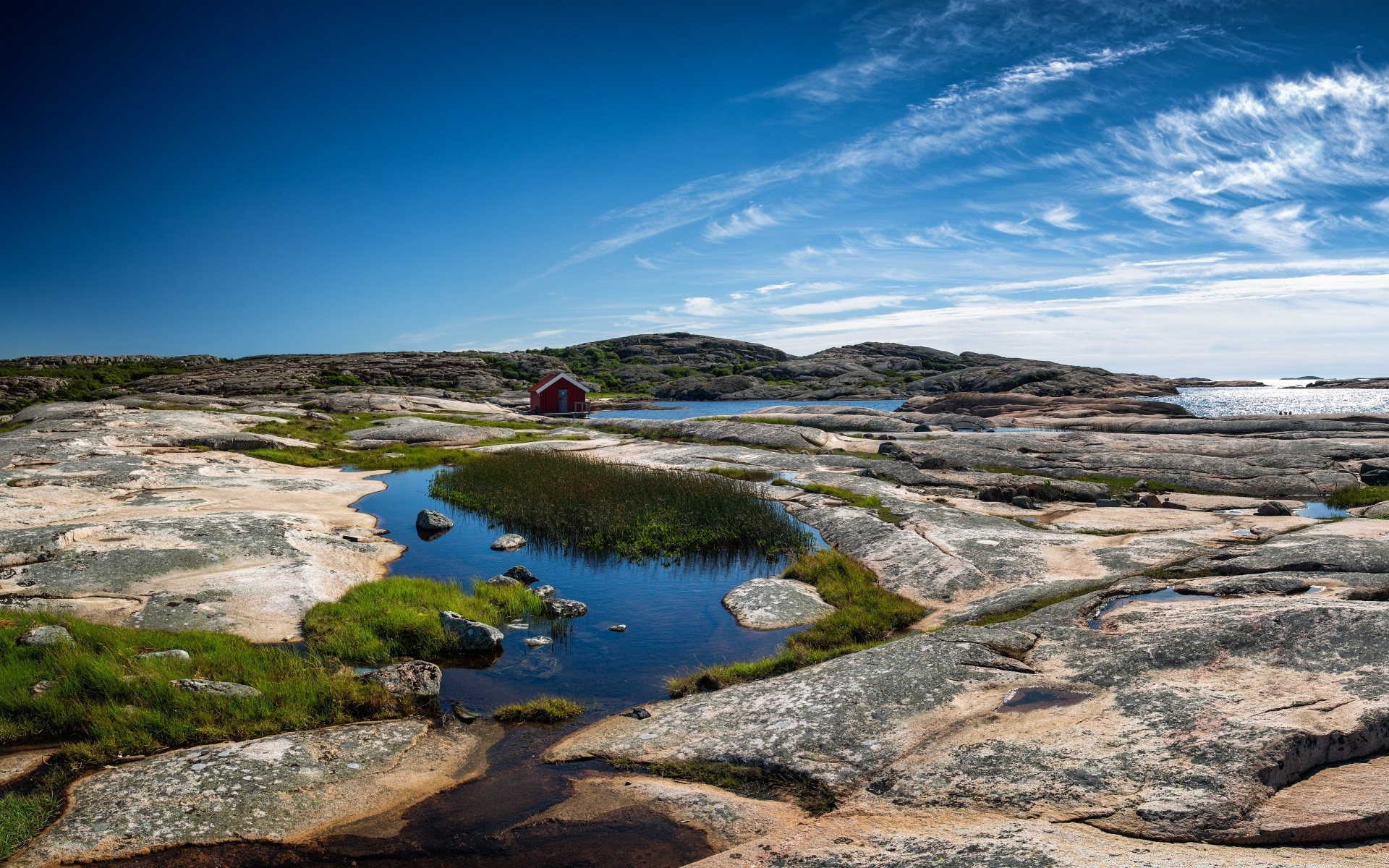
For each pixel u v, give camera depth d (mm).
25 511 22891
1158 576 16109
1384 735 8219
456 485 31797
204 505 25531
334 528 23922
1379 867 6270
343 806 9078
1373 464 30562
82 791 9078
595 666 13859
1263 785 7625
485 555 22156
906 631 15070
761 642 15062
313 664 12984
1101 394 115938
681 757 9922
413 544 23453
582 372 153625
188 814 8664
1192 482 31031
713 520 24234
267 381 94750
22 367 112062
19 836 8211
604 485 28953
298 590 16750
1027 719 9664
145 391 88000
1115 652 11188
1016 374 123688
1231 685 9664
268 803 8961
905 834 7496
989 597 16062
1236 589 14578
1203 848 6848
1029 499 26328
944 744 9297
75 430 39906
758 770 9422
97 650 12594
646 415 85250
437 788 9594
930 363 164250
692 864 7453
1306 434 41312
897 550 20047
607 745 10469
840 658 12445
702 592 18547
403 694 12023
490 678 13281
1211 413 101688
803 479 32125
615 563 21281
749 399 126750
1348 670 9461
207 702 11188
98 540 19328
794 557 21359
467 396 95688
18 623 13438
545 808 9008
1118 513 24797
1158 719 9055
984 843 7105
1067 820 7590
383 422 54594
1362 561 15570
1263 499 28047
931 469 34969
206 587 16516
